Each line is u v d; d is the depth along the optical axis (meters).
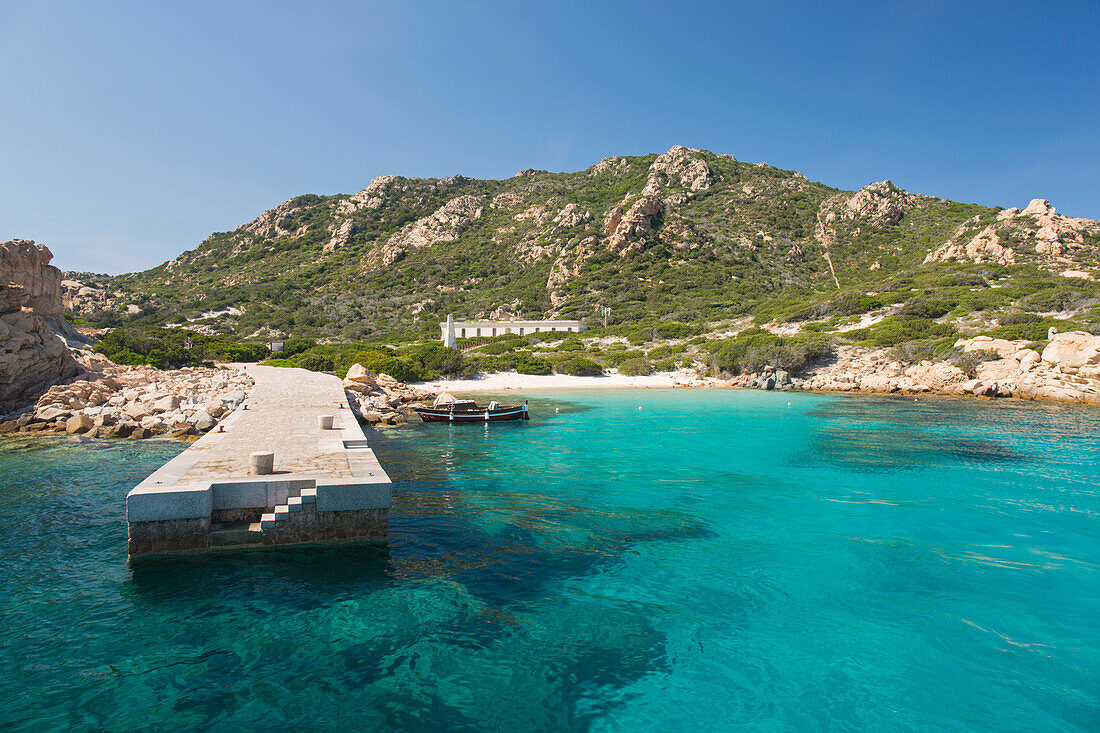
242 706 5.91
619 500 14.37
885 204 127.06
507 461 19.25
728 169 173.25
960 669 6.91
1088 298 53.34
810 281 104.69
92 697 6.00
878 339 53.38
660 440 23.72
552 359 60.75
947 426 27.52
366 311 110.62
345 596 8.47
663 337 72.44
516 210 174.00
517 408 29.95
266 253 165.00
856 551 10.83
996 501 14.37
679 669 6.81
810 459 19.72
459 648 7.16
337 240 160.38
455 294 119.69
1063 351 39.03
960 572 9.82
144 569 9.09
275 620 7.71
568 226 140.75
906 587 9.20
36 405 24.64
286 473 10.88
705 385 52.19
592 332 80.00
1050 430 26.03
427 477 16.72
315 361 53.09
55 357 28.06
